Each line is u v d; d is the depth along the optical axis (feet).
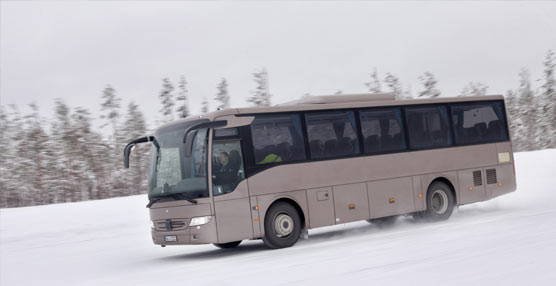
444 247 35.88
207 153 43.29
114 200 93.09
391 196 52.24
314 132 48.65
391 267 29.84
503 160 60.59
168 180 45.03
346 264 32.50
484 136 59.77
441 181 56.44
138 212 79.82
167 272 36.70
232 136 44.57
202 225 42.68
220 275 32.68
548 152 117.19
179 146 45.09
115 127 282.56
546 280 23.31
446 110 57.26
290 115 47.70
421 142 55.06
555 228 39.86
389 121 53.31
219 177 43.47
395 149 53.21
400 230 51.19
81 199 262.67
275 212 45.70
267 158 45.80
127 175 262.06
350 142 50.57
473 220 53.11
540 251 30.40
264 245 51.16
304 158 47.70
